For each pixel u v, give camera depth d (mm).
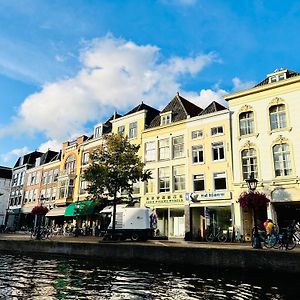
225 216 25672
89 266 14750
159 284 10711
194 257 13547
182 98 34375
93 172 22703
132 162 23578
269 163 24000
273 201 23031
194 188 28031
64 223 40594
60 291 9586
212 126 27984
